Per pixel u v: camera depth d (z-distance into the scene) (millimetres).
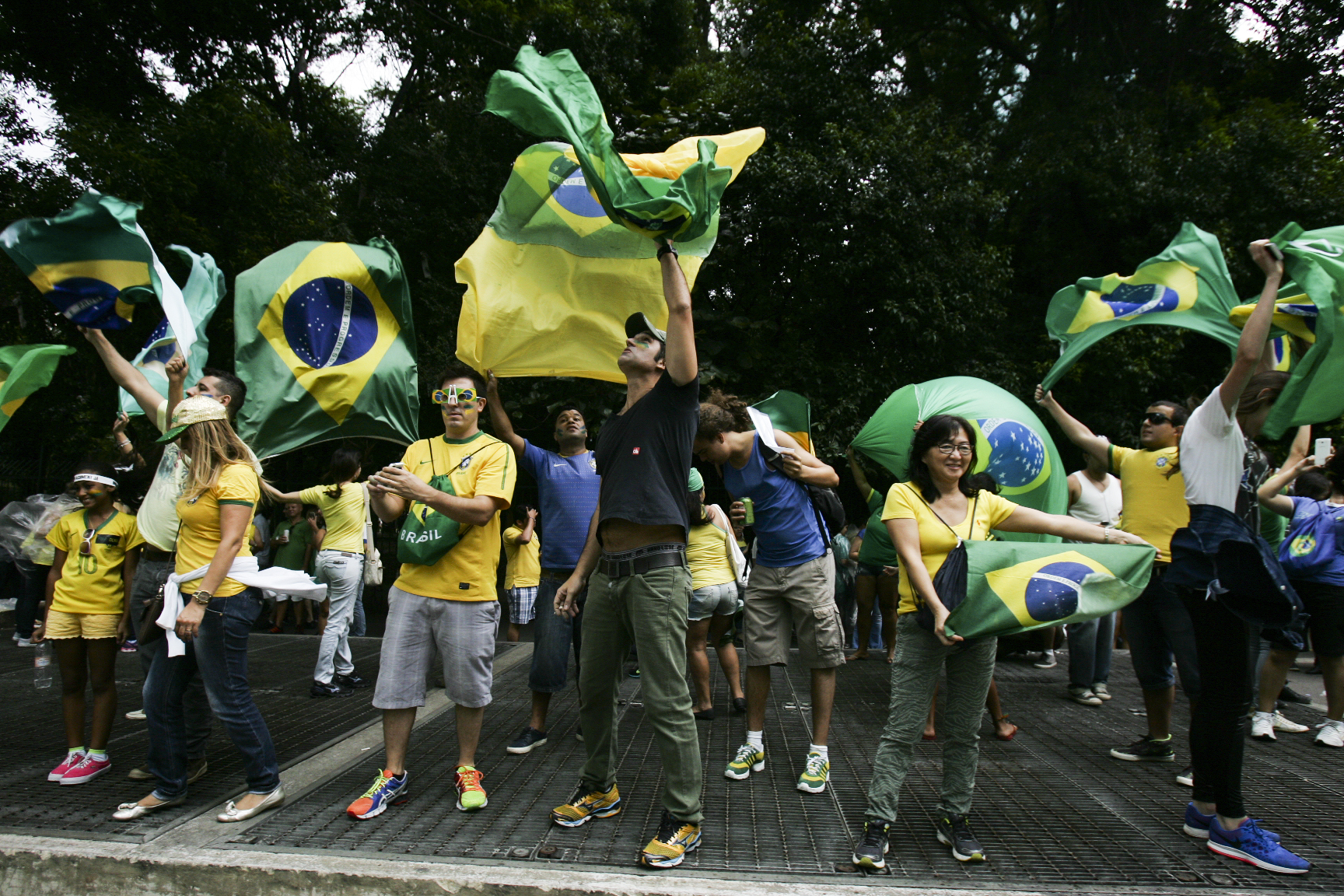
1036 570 2904
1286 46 15117
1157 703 4270
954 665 3119
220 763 4062
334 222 13125
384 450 12500
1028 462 4977
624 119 12312
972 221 12133
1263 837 2975
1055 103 14023
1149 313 4203
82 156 10539
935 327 10914
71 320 3816
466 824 3240
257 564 3434
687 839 2936
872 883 2762
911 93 15305
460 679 3455
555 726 4906
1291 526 4828
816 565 3912
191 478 3301
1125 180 12523
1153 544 4199
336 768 3936
